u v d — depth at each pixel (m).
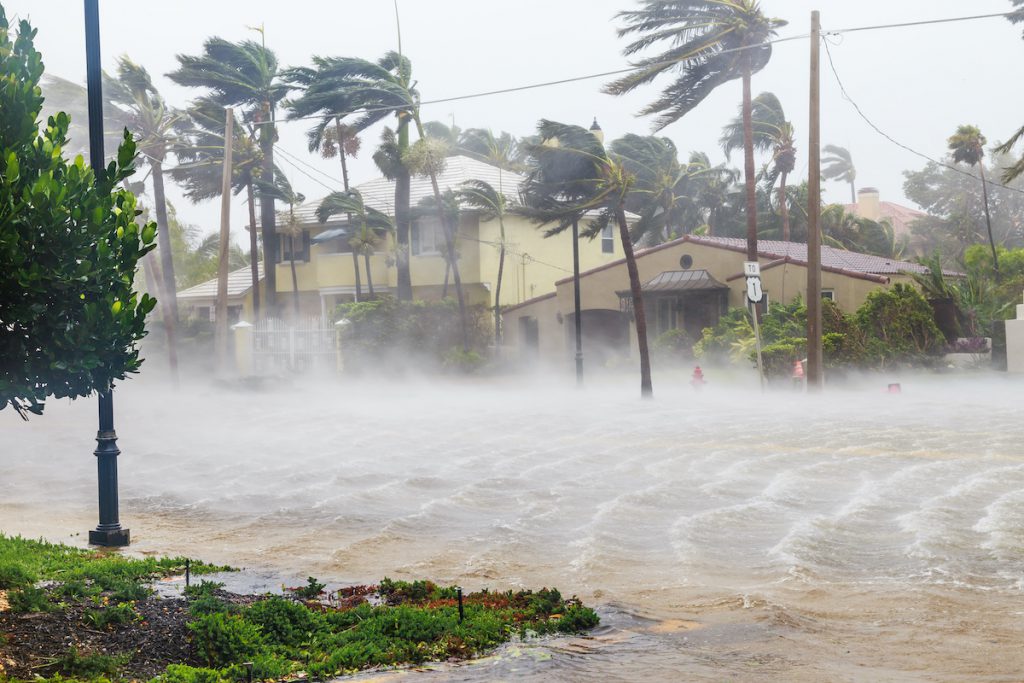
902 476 16.52
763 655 7.74
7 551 11.23
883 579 10.42
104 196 8.05
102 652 7.78
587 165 34.59
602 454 20.27
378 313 46.94
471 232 52.25
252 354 47.84
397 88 51.50
